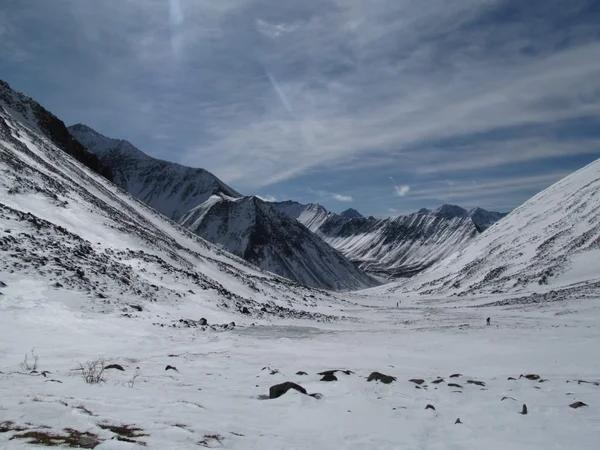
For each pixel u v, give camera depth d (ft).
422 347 65.36
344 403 28.22
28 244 76.28
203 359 45.70
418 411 27.66
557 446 21.71
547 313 144.15
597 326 97.76
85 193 172.45
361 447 20.12
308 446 19.43
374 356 55.57
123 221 155.02
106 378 31.12
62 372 33.06
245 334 70.03
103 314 62.85
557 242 330.34
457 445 21.36
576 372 46.83
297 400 27.43
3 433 16.42
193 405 24.45
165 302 83.46
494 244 434.30
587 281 234.79
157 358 44.29
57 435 16.80
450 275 435.94
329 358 51.98
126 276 86.53
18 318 52.24
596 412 28.37
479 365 51.78
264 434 20.72
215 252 281.13
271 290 184.55
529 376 41.65
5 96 343.05
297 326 94.68
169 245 159.22
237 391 30.27
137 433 18.20
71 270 73.26
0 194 102.27
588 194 388.98
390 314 181.47
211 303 95.55
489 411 28.55
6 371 31.83
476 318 139.03
